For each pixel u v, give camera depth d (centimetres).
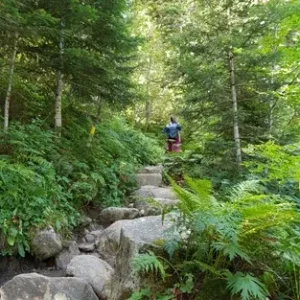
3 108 666
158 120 1667
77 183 586
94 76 706
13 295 324
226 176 604
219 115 652
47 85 733
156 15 1523
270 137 601
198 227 244
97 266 417
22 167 475
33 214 461
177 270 271
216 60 642
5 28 521
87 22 670
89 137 745
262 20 596
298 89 560
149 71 1600
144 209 634
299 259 232
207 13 651
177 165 910
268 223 236
